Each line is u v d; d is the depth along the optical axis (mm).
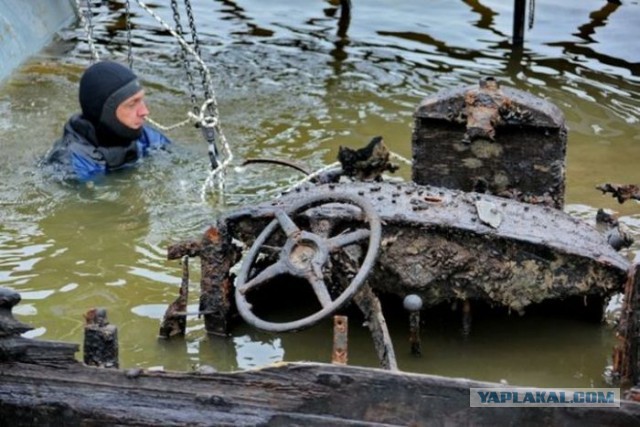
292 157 16047
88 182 15195
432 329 11672
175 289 12555
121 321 11875
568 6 22641
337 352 8945
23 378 8758
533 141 12406
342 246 10453
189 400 8594
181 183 15234
